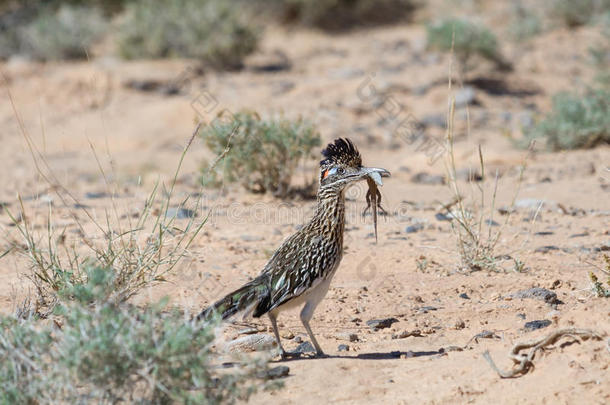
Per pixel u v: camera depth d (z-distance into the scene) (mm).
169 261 12523
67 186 23031
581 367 8648
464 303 12469
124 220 17094
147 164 26625
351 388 9008
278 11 47938
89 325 7539
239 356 8477
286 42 44594
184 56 39031
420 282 13594
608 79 31375
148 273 12578
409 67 37875
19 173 25422
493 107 33000
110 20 44906
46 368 7754
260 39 40531
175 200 19688
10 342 7824
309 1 46531
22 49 40562
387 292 13148
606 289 12320
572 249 15047
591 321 9727
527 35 43250
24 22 43062
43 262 12805
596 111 26609
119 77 35844
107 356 7277
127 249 12266
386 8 50375
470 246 14430
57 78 36312
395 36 45469
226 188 20672
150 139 30234
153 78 36031
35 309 11227
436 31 38719
